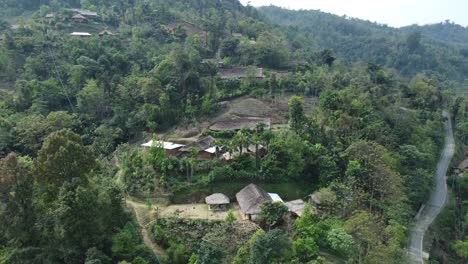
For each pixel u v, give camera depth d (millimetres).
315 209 63094
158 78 100125
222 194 65312
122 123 91125
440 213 76250
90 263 41094
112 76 103625
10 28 133875
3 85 99562
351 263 51844
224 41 137375
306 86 111750
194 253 51656
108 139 84438
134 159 70500
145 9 162250
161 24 155250
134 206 63031
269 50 134250
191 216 60188
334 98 84188
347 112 83000
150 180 67062
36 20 140500
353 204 63625
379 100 104750
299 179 71062
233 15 188000
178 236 56125
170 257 52000
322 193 64125
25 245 45062
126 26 146625
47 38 116938
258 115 96375
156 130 90188
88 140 83938
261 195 61750
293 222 57906
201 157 74375
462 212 80188
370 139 81438
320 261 48844
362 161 70125
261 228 56562
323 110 83750
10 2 163500
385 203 65875
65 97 95875
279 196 68312
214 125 87375
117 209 50500
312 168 71938
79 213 43531
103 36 128875
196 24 165500
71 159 46344
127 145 80500
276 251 45875
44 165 45469
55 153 45688
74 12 149125
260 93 107875
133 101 96188
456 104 127438
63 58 108812
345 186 65562
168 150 74938
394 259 53281
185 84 98312
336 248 53188
